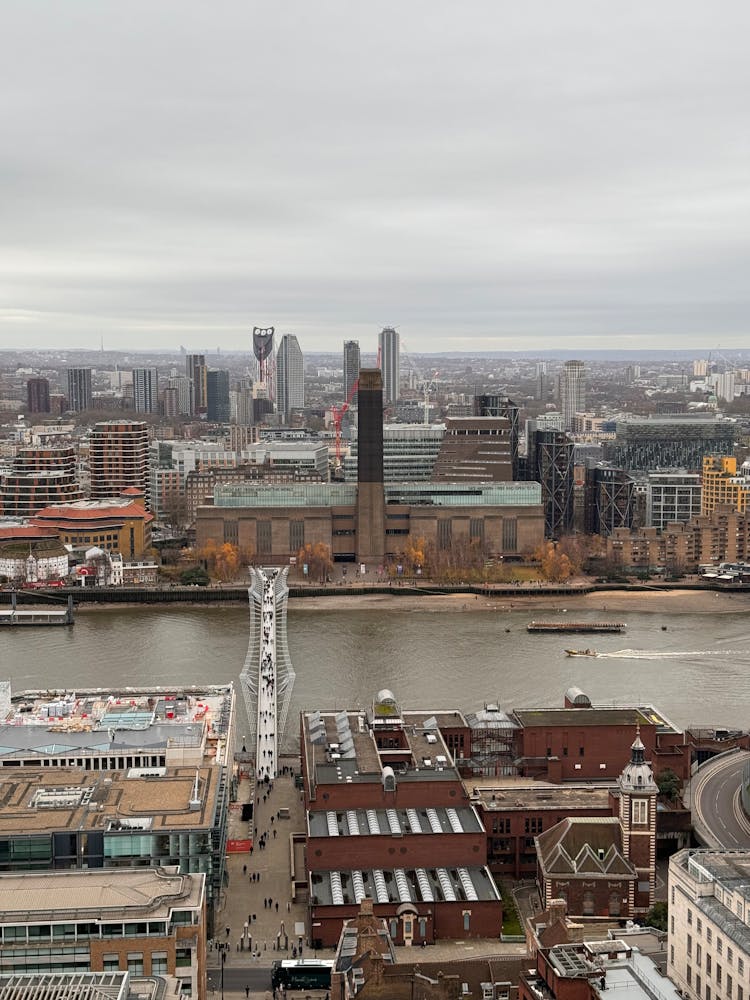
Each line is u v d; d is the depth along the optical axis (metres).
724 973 199.38
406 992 192.12
